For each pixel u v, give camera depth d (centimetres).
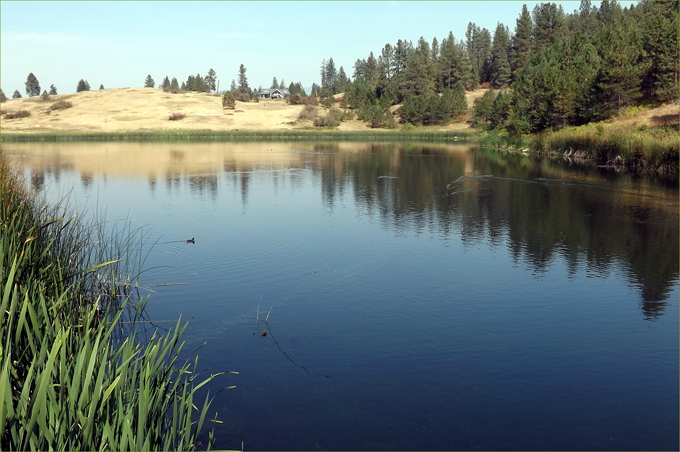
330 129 9719
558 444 636
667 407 718
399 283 1180
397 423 670
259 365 810
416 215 1905
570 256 1391
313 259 1351
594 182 2755
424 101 9981
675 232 1641
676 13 5969
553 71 5928
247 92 15075
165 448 477
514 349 876
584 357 849
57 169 3397
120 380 473
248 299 1077
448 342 896
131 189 2531
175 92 13988
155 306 1030
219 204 2125
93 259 1211
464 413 696
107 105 11831
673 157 3047
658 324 977
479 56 13888
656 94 5050
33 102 12381
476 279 1210
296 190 2506
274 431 646
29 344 485
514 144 5469
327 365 813
